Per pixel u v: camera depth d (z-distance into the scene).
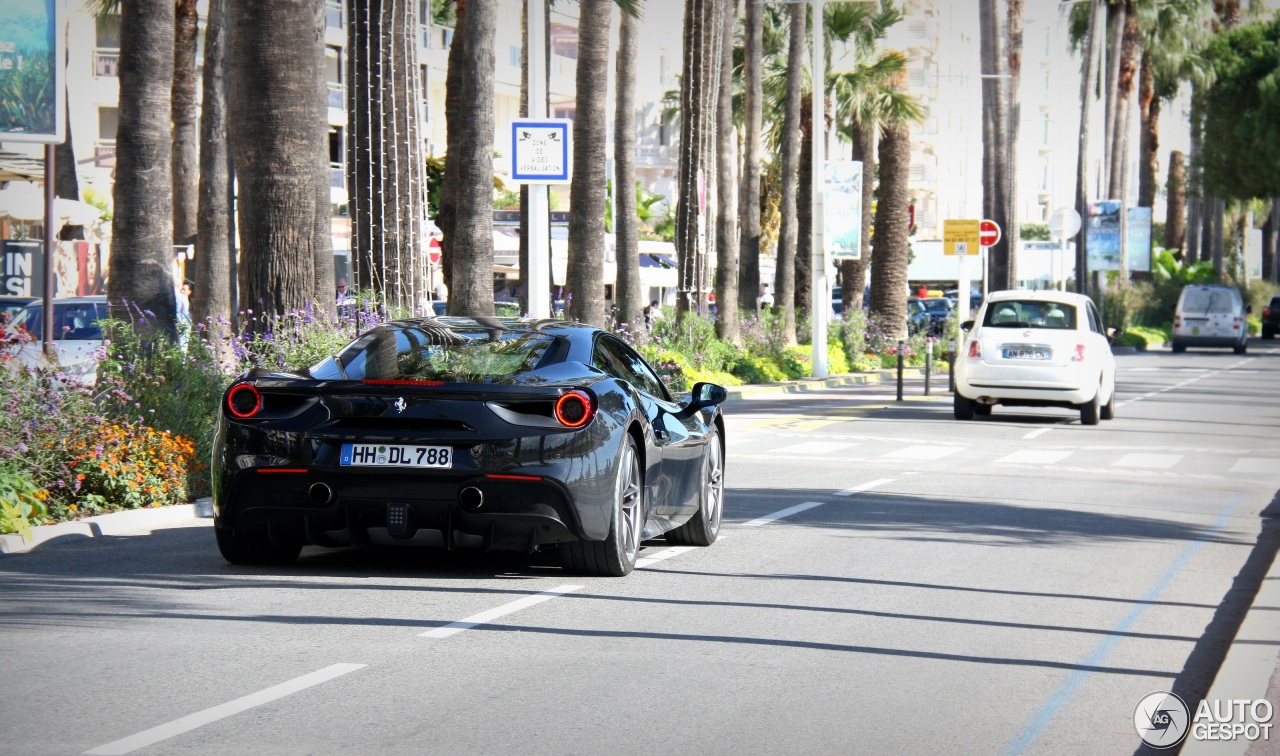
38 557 21.83
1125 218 146.38
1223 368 94.25
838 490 32.25
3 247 68.19
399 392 19.20
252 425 19.48
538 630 16.97
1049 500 31.28
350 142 46.06
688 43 70.00
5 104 30.14
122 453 26.61
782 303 80.94
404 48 47.25
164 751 11.81
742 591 19.89
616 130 64.94
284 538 19.95
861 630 17.53
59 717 12.79
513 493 18.92
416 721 12.94
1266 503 31.88
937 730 13.21
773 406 59.00
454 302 47.44
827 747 12.55
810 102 95.88
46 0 30.19
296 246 33.72
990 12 104.50
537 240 41.91
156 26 31.78
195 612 17.58
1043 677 15.43
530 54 42.53
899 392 62.34
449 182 54.62
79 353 42.34
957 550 24.12
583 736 12.62
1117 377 83.56
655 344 66.62
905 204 95.25
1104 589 20.92
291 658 15.27
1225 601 20.19
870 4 97.94
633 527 20.75
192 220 69.75
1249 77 158.62
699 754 12.21
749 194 81.69
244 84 33.66
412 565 21.36
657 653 15.98
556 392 19.25
